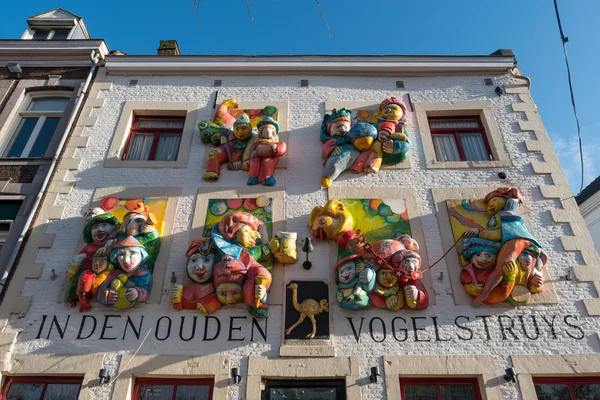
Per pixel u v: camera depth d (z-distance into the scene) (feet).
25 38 46.14
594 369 25.54
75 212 32.68
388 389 25.23
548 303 27.78
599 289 28.30
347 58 40.52
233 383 25.62
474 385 25.89
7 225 33.14
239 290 27.53
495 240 28.68
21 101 40.40
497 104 38.09
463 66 39.86
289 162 34.71
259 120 37.45
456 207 31.91
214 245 28.84
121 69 40.91
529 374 25.50
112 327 27.53
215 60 40.81
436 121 38.50
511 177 33.71
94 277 28.07
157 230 31.04
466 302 28.02
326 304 27.89
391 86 39.70
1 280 29.48
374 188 32.99
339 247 29.94
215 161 34.24
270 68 40.45
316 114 37.91
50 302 28.68
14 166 35.53
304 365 26.04
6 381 26.50
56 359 26.58
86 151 35.94
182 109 38.60
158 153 37.19
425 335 26.86
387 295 27.53
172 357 26.43
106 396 25.45
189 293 27.81
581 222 31.14
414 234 30.71
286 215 31.91
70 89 40.68
